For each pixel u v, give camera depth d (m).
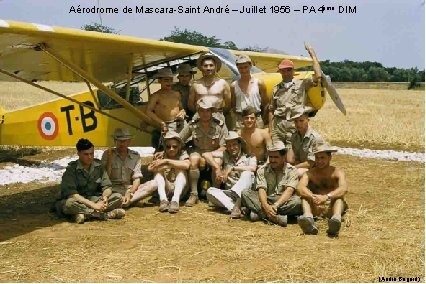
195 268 4.14
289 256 4.40
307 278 3.92
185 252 4.53
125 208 6.19
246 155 6.33
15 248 4.65
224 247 4.66
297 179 5.57
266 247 4.66
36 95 29.20
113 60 7.16
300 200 5.46
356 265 4.17
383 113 20.38
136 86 7.95
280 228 5.31
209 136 6.44
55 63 7.07
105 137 8.22
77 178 5.79
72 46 6.19
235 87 6.81
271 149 5.46
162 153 6.61
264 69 11.02
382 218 5.66
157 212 6.01
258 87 6.82
